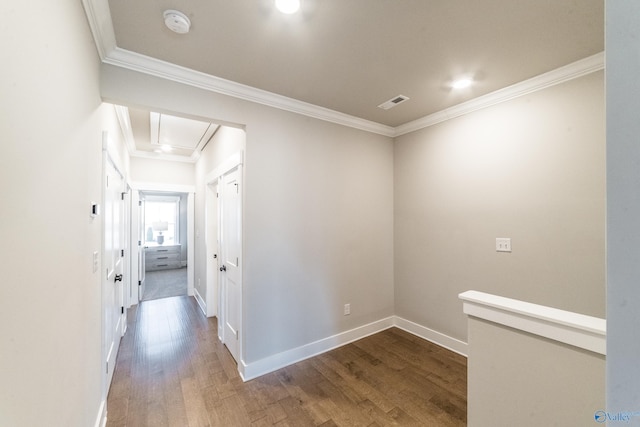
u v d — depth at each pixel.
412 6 1.47
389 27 1.64
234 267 2.75
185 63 1.99
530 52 1.88
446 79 2.24
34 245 0.85
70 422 1.19
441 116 2.90
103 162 1.94
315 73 2.14
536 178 2.24
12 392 0.72
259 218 2.45
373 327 3.27
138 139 3.90
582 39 1.74
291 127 2.65
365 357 2.71
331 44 1.79
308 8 1.47
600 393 0.96
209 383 2.30
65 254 1.14
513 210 2.38
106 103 2.02
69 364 1.18
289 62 1.99
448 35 1.71
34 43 0.83
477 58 1.95
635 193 0.48
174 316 3.94
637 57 0.48
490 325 1.26
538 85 2.21
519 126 2.34
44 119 0.91
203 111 2.18
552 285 2.15
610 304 0.50
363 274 3.20
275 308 2.53
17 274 0.75
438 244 2.99
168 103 2.04
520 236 2.33
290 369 2.50
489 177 2.54
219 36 1.70
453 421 1.86
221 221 3.23
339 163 3.01
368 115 3.00
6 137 0.69
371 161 3.29
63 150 1.10
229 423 1.85
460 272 2.78
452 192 2.86
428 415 1.91
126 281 4.02
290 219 2.63
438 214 2.99
